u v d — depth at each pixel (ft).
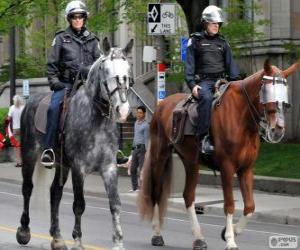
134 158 80.84
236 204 69.41
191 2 96.84
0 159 123.65
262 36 104.83
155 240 47.50
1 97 168.86
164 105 48.73
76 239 40.68
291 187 76.33
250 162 43.34
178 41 100.58
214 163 44.93
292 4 114.42
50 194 44.09
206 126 44.04
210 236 52.24
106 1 98.22
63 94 42.27
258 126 42.42
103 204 74.49
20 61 163.63
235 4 103.35
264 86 41.14
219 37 45.85
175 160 73.67
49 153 42.83
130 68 39.09
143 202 47.88
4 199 76.13
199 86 44.68
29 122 45.21
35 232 52.13
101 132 39.45
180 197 74.02
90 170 40.29
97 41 43.98
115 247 38.88
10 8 98.48
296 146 99.96
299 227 59.47
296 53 105.70
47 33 147.74
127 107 38.06
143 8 97.76
